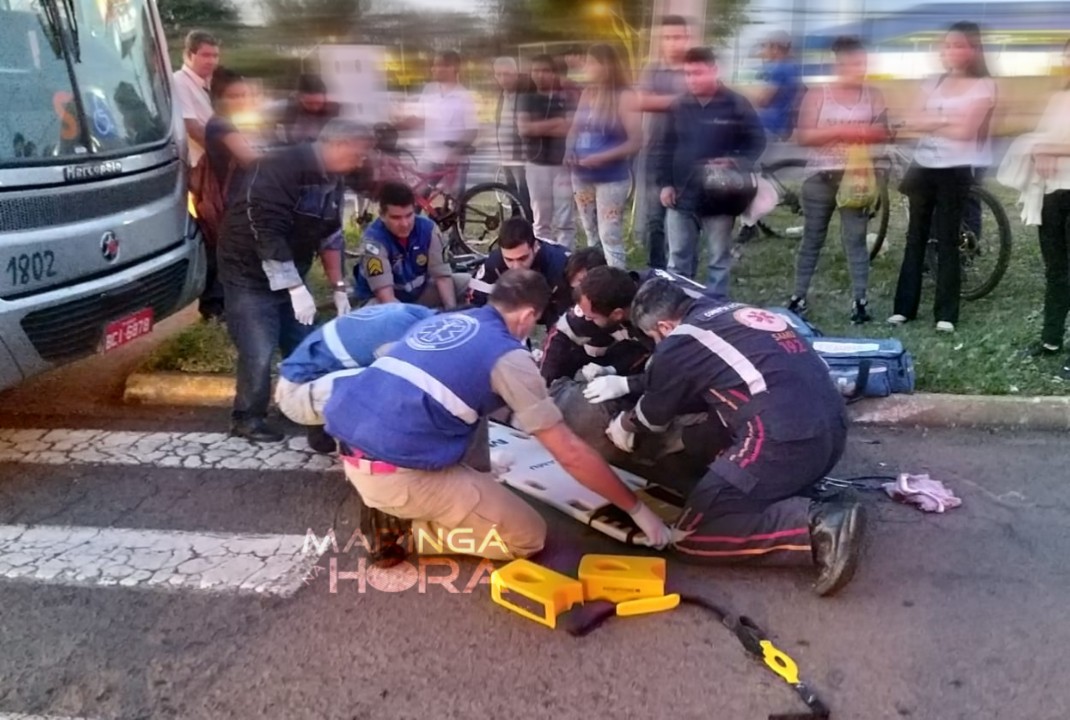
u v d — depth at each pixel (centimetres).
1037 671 281
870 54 577
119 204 445
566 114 645
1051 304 508
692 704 268
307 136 511
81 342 423
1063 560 339
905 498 380
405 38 693
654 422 340
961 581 327
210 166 554
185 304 518
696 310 342
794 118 605
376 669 285
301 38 666
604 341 412
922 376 491
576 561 341
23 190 389
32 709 271
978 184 589
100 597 323
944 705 268
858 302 594
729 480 319
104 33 468
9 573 338
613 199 609
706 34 609
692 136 544
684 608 312
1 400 502
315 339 358
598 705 269
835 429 325
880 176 584
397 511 319
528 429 308
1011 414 457
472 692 274
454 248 746
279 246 420
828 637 298
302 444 447
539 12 680
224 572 338
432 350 306
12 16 409
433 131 717
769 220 841
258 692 276
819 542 312
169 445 446
